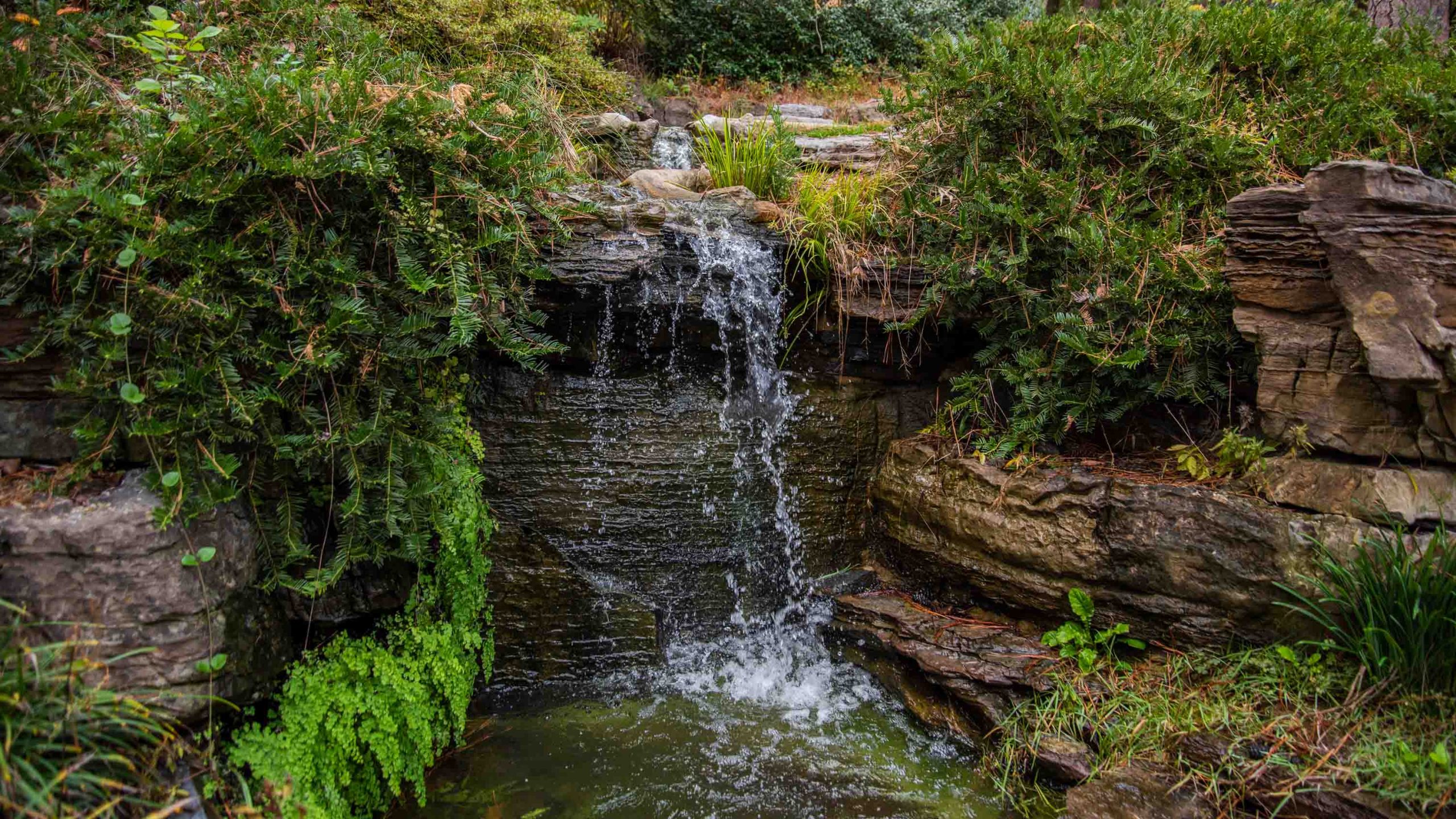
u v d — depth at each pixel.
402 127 2.59
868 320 3.69
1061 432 3.29
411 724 2.55
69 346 2.14
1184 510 2.77
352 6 4.38
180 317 2.12
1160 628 2.81
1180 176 3.38
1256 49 3.79
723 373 3.73
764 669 3.58
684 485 3.58
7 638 1.86
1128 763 2.53
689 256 3.52
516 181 2.90
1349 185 2.40
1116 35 4.06
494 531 3.22
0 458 2.16
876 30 8.75
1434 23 4.45
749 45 8.34
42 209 2.07
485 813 2.62
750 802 2.71
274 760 2.20
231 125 2.26
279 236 2.34
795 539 3.77
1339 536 2.48
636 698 3.34
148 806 1.88
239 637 2.22
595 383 3.54
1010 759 2.80
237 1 3.04
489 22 5.11
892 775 2.87
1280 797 2.23
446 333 2.71
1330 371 2.61
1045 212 3.33
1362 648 2.37
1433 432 2.41
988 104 3.53
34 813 1.65
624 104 5.99
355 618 2.62
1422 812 2.02
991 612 3.38
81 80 2.49
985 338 3.61
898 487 3.68
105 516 2.01
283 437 2.32
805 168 4.77
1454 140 3.21
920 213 3.62
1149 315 3.06
